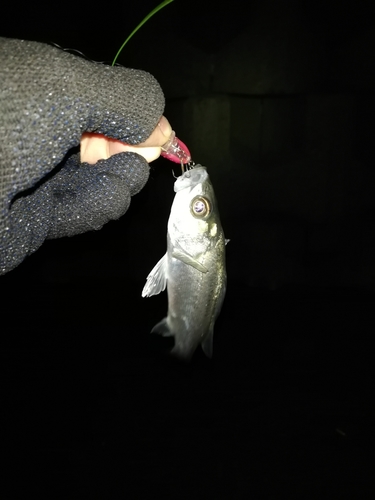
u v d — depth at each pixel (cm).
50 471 25
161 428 27
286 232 39
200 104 38
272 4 37
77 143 12
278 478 24
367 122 37
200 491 24
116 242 39
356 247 38
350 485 24
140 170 16
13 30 37
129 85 13
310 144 38
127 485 24
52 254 38
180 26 37
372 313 36
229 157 39
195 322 18
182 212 17
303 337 34
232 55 37
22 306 36
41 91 12
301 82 37
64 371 31
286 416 28
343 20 36
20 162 11
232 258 39
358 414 28
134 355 32
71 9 37
